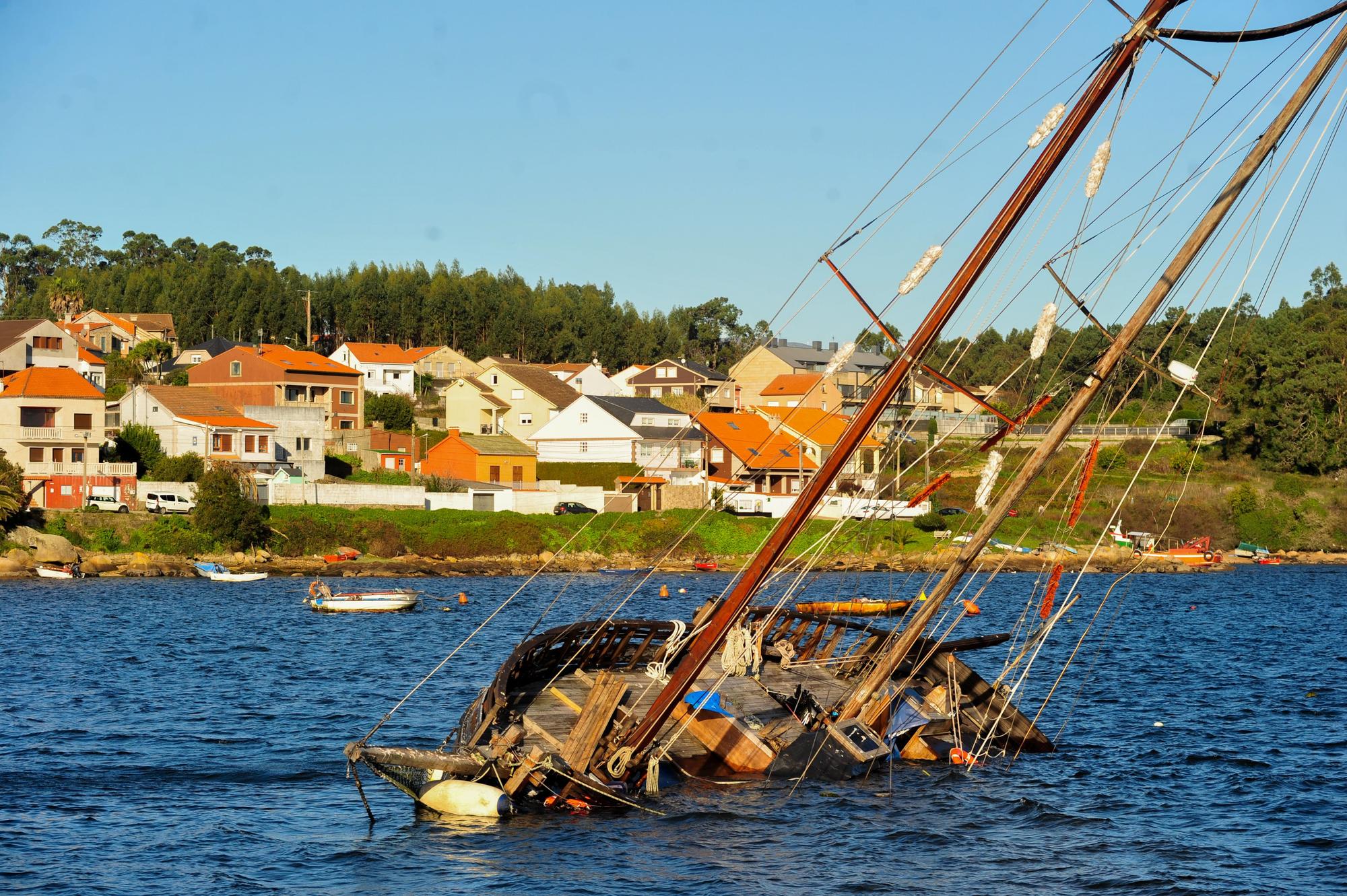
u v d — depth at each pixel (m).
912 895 61.03
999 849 68.00
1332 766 88.19
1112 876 63.91
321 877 62.38
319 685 121.69
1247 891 61.78
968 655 150.25
